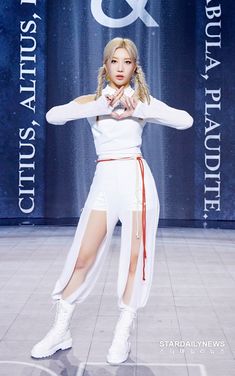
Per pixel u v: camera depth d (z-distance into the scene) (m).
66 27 7.69
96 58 7.75
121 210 2.64
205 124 7.71
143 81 2.62
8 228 7.58
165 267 5.10
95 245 2.67
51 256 5.62
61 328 2.77
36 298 3.95
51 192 7.83
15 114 7.71
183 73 7.70
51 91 7.73
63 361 2.69
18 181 7.79
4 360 2.70
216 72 7.67
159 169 7.75
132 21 7.69
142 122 2.68
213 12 7.64
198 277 4.69
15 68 7.67
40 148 7.77
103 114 2.59
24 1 7.62
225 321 3.39
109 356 2.66
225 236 7.10
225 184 7.75
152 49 7.71
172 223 7.82
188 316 3.50
